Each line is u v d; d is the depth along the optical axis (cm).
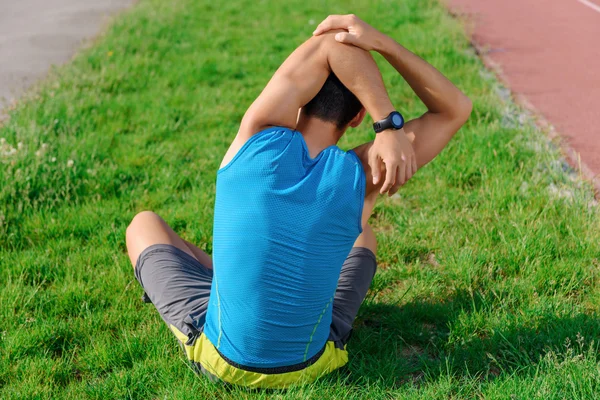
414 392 268
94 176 502
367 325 328
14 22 1207
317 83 232
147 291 287
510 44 917
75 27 1140
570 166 502
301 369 258
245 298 239
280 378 256
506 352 295
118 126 624
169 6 1254
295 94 229
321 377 270
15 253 402
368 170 235
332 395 264
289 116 230
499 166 480
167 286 280
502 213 429
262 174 225
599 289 341
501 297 338
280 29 1044
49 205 468
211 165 539
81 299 353
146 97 716
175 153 564
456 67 776
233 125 635
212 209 459
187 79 772
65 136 569
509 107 635
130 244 304
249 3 1268
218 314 251
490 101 631
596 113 629
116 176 514
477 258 371
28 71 874
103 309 345
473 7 1190
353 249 304
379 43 234
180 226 446
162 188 498
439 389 269
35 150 513
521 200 438
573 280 346
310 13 1160
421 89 243
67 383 295
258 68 834
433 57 809
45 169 489
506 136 533
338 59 229
